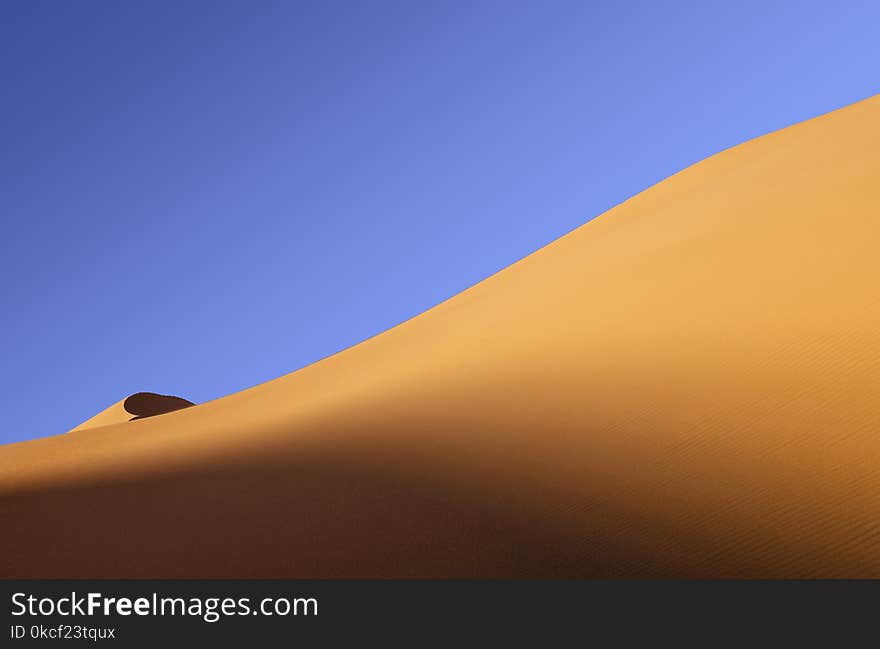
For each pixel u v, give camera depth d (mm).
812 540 10484
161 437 28188
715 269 22875
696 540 10812
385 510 13016
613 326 22359
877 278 18000
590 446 14500
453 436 16719
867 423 13086
